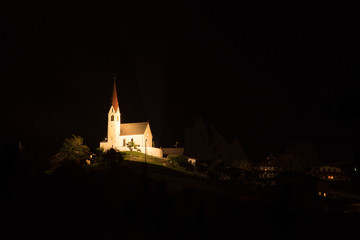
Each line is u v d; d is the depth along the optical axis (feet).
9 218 86.53
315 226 91.20
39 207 95.61
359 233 88.33
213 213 94.07
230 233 72.84
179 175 228.43
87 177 154.61
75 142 259.39
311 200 152.46
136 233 73.26
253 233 72.33
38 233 79.41
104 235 77.97
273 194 121.08
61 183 125.29
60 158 238.27
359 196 226.79
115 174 181.88
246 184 216.33
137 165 236.22
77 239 77.82
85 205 104.53
